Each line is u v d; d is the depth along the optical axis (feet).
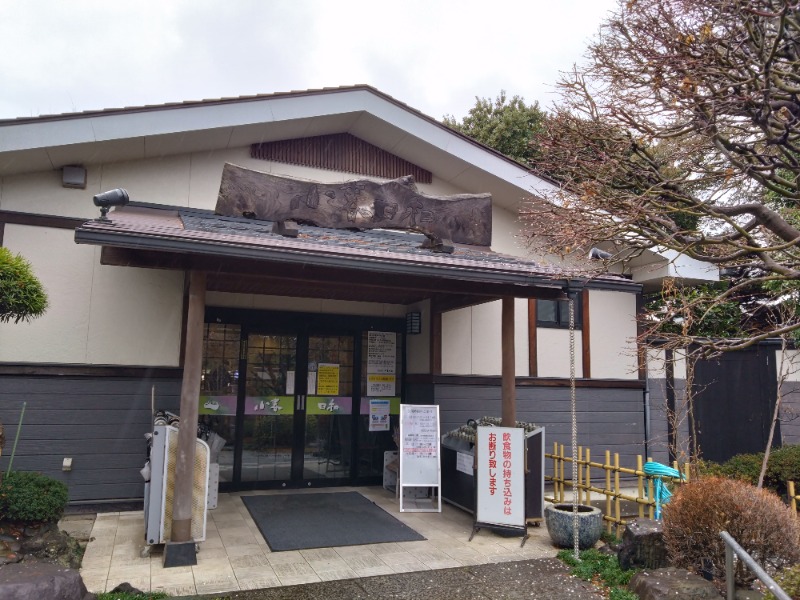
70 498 21.61
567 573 16.81
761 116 12.31
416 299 28.30
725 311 30.37
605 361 31.14
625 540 16.85
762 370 28.86
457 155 27.09
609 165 14.52
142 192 23.77
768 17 11.63
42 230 22.13
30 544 15.62
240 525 20.97
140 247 15.24
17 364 21.29
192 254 16.96
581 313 31.09
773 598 11.17
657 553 16.40
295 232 18.60
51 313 22.02
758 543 13.98
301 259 16.66
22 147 20.36
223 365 26.30
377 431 28.86
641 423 31.24
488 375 28.71
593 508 19.60
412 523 21.80
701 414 30.89
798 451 24.03
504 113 51.39
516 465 20.38
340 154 27.48
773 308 24.21
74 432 21.91
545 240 23.62
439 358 27.58
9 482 16.06
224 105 23.40
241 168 18.52
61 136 20.92
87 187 22.85
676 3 12.75
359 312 29.04
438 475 23.62
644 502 19.08
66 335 22.16
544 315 30.53
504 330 22.26
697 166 15.52
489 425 21.72
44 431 21.56
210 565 16.79
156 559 17.13
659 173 14.46
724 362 30.32
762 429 28.55
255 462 26.58
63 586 12.82
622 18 16.43
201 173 24.86
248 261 17.92
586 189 13.83
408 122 26.50
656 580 14.35
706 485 15.44
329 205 19.47
